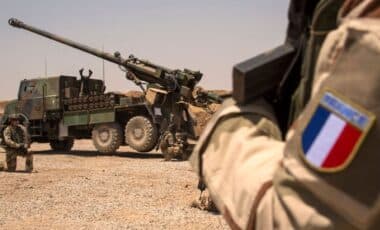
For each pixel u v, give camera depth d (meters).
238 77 1.11
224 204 1.01
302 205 0.84
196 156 1.14
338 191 0.81
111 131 20.02
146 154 20.53
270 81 1.14
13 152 13.73
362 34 0.84
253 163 0.99
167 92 17.61
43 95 21.62
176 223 7.45
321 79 0.90
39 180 11.97
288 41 1.21
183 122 17.48
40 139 23.31
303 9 1.15
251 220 0.93
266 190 0.92
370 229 0.80
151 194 9.88
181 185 11.00
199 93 17.58
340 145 0.82
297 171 0.85
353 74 0.84
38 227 7.22
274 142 1.03
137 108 19.31
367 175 0.80
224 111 1.13
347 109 0.83
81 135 21.69
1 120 22.30
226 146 1.08
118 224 7.39
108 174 13.07
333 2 0.98
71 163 16.55
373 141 0.81
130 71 18.58
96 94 20.38
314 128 0.86
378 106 0.81
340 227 0.81
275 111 1.18
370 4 0.86
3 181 11.72
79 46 19.31
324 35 1.00
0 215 8.02
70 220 7.68
